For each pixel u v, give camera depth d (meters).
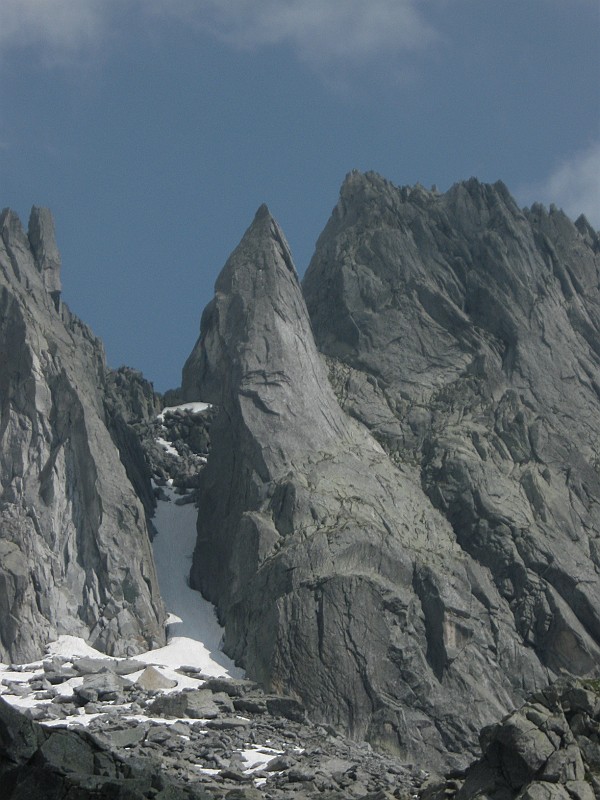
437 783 155.50
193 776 173.25
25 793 124.12
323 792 170.75
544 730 145.12
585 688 148.50
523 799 140.25
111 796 125.25
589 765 144.12
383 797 154.50
